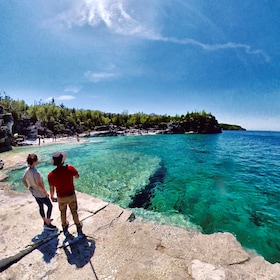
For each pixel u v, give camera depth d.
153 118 90.12
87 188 9.71
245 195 9.41
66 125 61.31
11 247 3.82
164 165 15.52
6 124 30.69
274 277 3.39
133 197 8.78
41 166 14.41
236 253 4.02
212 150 26.28
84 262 3.57
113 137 50.88
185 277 3.27
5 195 7.74
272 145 37.72
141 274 3.32
